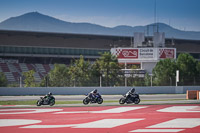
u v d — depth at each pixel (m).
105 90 123.12
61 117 58.69
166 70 154.62
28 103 86.62
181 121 53.78
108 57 159.75
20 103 86.56
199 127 48.22
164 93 130.88
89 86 126.44
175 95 120.00
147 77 144.88
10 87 116.50
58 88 119.94
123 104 82.88
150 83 138.88
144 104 82.50
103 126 49.09
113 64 154.38
